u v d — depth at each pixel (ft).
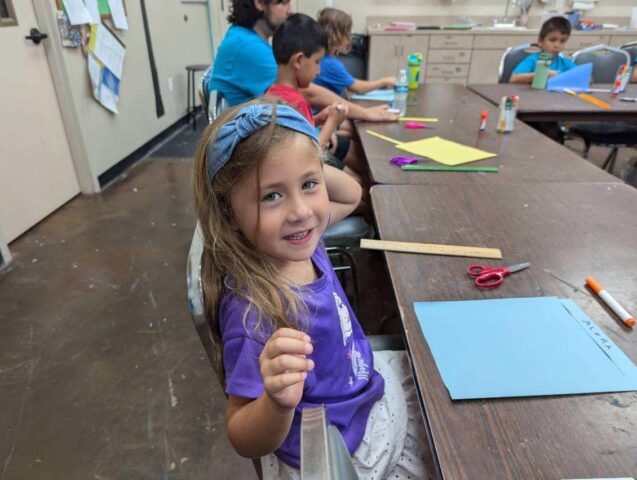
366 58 16.76
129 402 4.91
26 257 7.63
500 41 15.69
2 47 7.73
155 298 6.57
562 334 2.20
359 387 2.52
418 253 2.94
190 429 4.60
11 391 5.04
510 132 5.82
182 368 5.34
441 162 4.68
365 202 5.72
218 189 2.09
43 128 8.85
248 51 6.61
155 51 13.19
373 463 2.41
